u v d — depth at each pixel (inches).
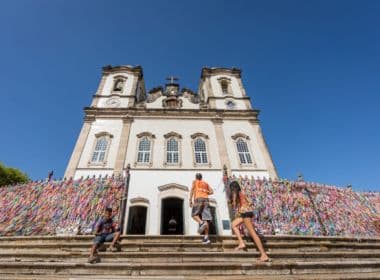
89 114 799.1
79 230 398.6
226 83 995.3
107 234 263.1
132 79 968.9
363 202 474.0
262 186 474.0
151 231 552.1
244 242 271.7
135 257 236.2
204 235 277.3
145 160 700.0
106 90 917.8
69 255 243.3
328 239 324.5
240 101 918.4
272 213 434.3
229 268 206.7
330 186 494.9
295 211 441.1
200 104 898.1
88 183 461.4
